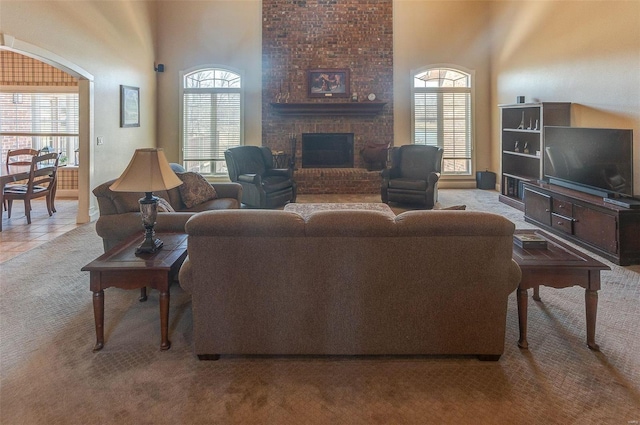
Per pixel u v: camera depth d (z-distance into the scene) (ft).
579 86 17.03
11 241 14.82
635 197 12.85
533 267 7.20
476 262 6.62
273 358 7.15
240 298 6.82
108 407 5.83
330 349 6.96
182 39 26.12
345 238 6.58
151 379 6.51
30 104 23.88
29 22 14.30
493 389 6.26
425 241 6.56
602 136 13.44
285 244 6.62
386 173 21.15
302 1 25.95
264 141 26.48
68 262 12.48
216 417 5.64
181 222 10.07
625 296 9.71
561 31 18.43
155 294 10.14
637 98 13.56
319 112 25.95
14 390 6.20
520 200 20.75
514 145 21.91
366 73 26.27
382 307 6.81
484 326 6.84
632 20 13.73
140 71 23.77
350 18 26.07
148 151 7.96
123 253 8.00
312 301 6.81
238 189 15.33
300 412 5.75
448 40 26.35
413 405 5.90
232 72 26.30
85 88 18.02
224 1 25.98
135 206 11.00
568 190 15.11
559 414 5.67
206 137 26.73
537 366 6.87
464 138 27.04
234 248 6.64
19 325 8.37
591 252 13.15
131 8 22.54
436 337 6.89
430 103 26.73
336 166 27.07
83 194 18.07
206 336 6.93
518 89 22.82
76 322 8.53
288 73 26.22
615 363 6.92
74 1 17.02
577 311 9.02
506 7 24.09
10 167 23.40
